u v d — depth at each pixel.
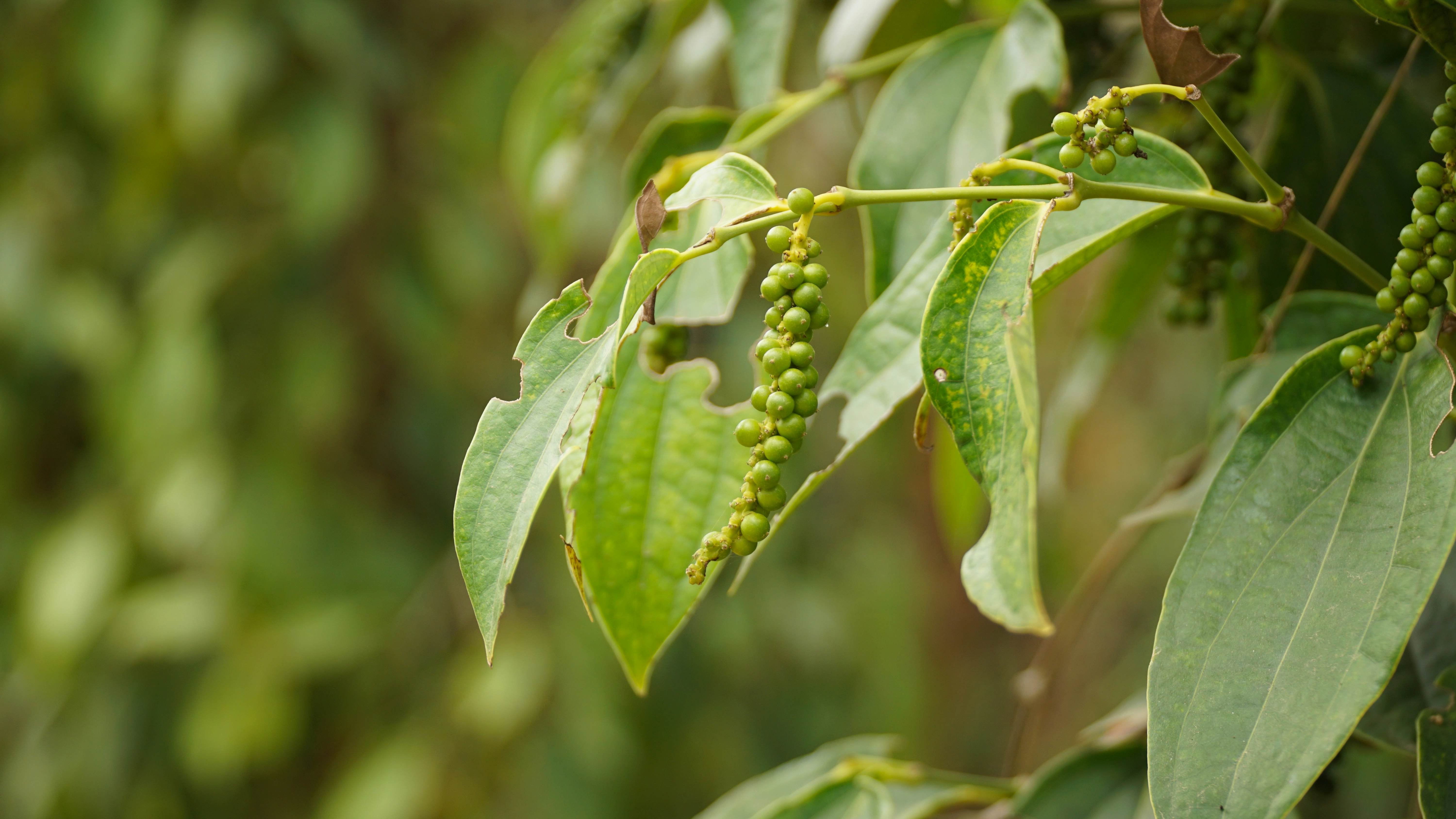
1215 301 1.40
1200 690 0.91
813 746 2.64
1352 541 0.91
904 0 1.16
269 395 2.28
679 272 1.01
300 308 2.32
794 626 2.59
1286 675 0.90
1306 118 1.06
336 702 2.36
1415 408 0.92
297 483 2.27
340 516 2.33
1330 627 0.90
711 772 2.50
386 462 2.44
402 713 2.32
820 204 0.91
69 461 2.49
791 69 1.89
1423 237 0.91
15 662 2.39
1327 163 1.06
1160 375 3.09
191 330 2.18
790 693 2.69
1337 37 1.11
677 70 1.44
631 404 1.01
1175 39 0.90
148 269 2.38
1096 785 1.04
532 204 1.52
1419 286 0.91
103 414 2.30
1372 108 1.06
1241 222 1.06
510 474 0.91
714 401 2.18
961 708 3.71
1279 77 1.21
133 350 2.29
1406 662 0.98
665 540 1.00
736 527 0.90
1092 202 0.95
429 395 2.41
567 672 2.26
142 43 2.14
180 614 2.22
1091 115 0.90
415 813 2.16
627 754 2.25
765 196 0.91
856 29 1.12
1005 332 0.91
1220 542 0.92
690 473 1.00
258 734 2.16
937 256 0.98
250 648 2.21
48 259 2.34
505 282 2.48
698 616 2.47
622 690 2.34
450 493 2.44
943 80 1.04
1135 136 0.93
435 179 2.37
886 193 0.91
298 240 2.28
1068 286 2.49
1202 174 0.94
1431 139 0.92
